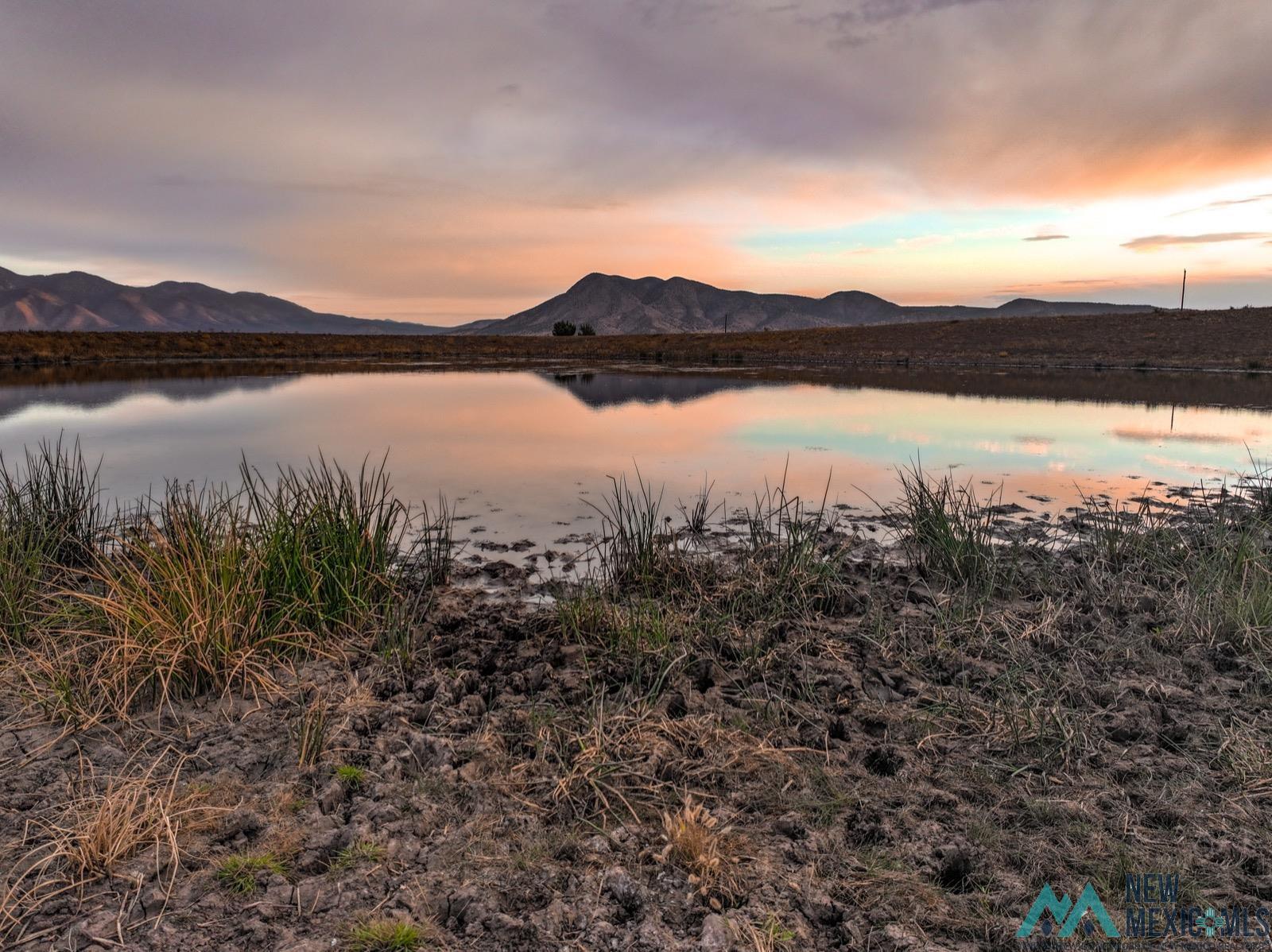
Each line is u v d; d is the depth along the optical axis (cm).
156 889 240
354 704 371
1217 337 3772
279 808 287
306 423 1509
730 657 441
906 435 1334
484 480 959
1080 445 1239
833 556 643
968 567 580
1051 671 414
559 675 409
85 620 439
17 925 225
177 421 1530
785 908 236
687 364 3819
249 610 426
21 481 887
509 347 5484
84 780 305
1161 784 308
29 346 3838
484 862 258
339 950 218
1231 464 1079
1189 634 462
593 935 225
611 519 771
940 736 346
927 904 239
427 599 535
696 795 297
